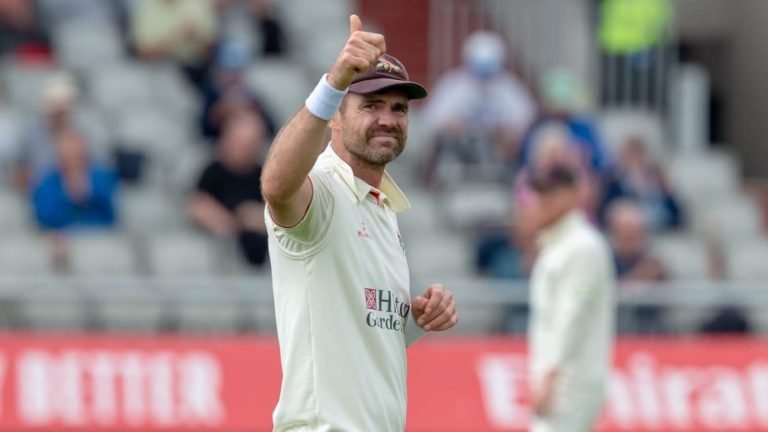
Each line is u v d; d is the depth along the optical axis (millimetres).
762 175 62625
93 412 37625
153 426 37719
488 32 57688
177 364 38156
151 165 47625
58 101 44188
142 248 43250
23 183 45469
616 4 56250
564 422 29688
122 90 50688
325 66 54625
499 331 40031
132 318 38781
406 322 19453
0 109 48219
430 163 50156
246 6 53906
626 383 39406
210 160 43406
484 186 49344
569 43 56531
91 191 43875
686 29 64250
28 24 52688
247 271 42625
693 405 39500
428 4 58312
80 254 42500
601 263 29953
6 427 37188
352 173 18703
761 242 50219
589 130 49750
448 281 41375
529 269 43062
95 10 53938
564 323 29656
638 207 48688
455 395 38906
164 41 52219
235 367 38344
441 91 51438
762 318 41219
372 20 57875
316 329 18281
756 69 62719
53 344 37812
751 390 39812
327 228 18312
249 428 38031
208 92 47875
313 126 17203
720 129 64562
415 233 47156
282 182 17359
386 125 18594
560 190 29953
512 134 50875
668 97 56312
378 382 18672
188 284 38812
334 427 18188
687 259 47219
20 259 42188
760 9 62562
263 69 52375
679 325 40781
